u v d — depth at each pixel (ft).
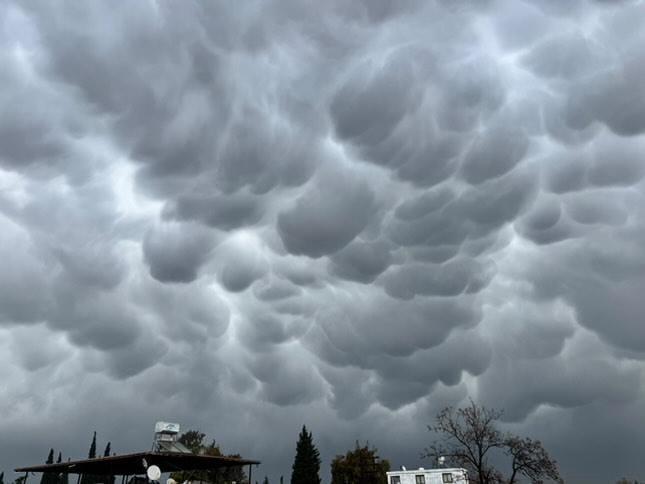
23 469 119.85
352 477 381.81
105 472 131.34
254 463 114.11
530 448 224.12
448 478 310.86
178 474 187.93
